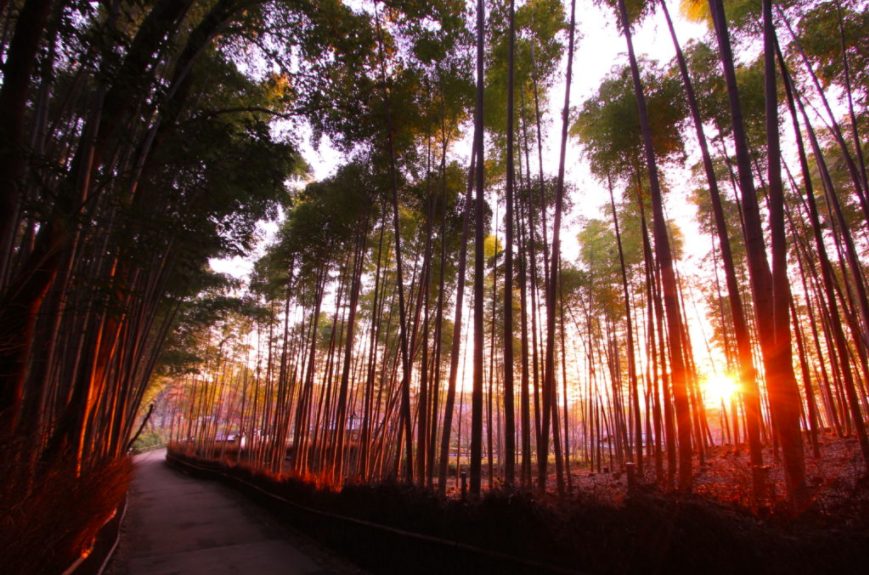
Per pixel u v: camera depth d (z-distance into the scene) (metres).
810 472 5.91
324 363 16.83
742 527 2.28
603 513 2.70
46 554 2.83
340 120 6.88
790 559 2.07
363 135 7.15
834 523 2.27
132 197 4.21
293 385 12.93
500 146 8.29
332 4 5.57
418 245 9.99
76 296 4.11
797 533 2.24
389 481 4.89
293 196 9.48
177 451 21.12
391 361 13.62
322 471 8.92
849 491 2.45
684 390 4.46
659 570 2.34
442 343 13.58
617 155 7.76
